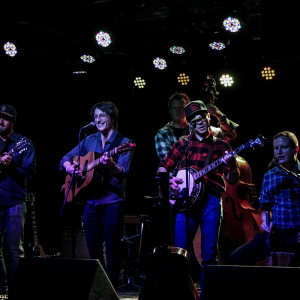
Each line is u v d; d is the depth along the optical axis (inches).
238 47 277.6
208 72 286.4
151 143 323.3
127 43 299.3
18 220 187.6
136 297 204.7
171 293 130.5
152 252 134.9
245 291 106.7
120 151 167.5
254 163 296.0
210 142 168.2
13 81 304.8
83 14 282.4
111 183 169.2
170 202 165.0
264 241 183.8
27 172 193.3
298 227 156.8
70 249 250.4
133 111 320.5
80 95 317.1
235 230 205.3
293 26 246.2
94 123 177.2
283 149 161.3
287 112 289.7
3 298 174.7
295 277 104.3
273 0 246.7
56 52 300.0
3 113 193.9
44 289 123.0
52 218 296.2
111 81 308.7
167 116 317.7
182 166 169.9
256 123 296.0
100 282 121.3
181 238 163.0
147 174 322.0
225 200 207.0
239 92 293.9
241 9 261.0
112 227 167.2
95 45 296.8
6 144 195.8
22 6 270.5
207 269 110.9
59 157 320.8
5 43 282.5
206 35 284.4
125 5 272.4
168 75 297.9
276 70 274.2
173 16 281.0
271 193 164.7
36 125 317.4
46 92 313.4
